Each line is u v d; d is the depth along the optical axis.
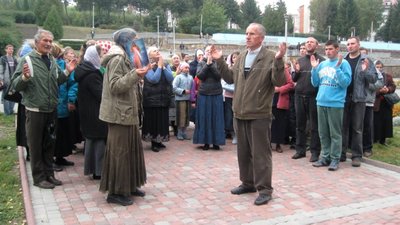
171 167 7.02
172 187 5.96
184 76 9.19
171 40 60.62
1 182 6.06
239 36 58.09
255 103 5.28
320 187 6.00
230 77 5.68
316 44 7.47
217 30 74.56
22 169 6.50
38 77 5.60
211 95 8.23
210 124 8.25
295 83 7.88
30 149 5.81
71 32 69.19
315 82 7.14
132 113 5.16
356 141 7.25
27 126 5.73
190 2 86.62
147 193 5.70
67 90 6.80
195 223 4.70
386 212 5.05
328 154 7.16
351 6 77.44
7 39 36.91
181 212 5.03
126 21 82.38
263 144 5.33
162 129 8.15
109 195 5.29
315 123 7.42
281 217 4.88
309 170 6.91
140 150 5.43
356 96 7.15
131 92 5.16
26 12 66.56
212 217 4.88
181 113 9.18
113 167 5.21
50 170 6.00
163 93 8.10
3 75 11.34
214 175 6.57
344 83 6.78
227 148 8.49
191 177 6.45
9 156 7.45
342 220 4.80
